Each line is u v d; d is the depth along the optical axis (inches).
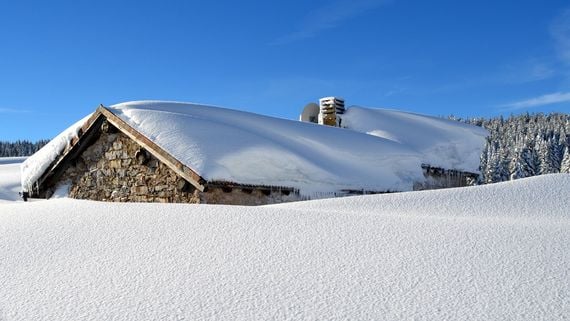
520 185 283.3
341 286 132.2
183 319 113.8
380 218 208.7
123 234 193.3
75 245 182.7
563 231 183.9
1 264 165.8
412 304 119.3
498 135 2477.9
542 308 115.2
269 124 500.4
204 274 144.8
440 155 615.8
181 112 468.4
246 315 115.1
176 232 191.9
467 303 119.3
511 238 174.2
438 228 190.2
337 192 414.9
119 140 423.8
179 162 362.3
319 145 487.5
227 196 373.4
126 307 122.5
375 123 669.3
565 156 1508.4
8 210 264.7
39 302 129.3
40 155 473.7
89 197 442.3
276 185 378.9
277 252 163.3
